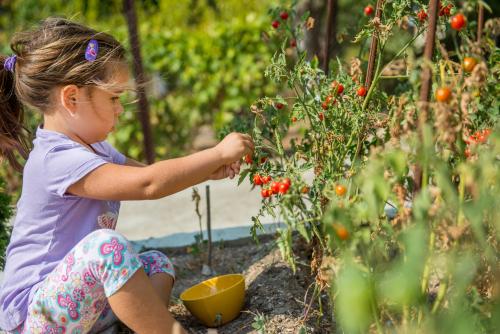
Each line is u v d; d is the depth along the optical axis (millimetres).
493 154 1185
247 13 6488
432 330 1215
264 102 1737
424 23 1673
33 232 1763
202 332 1853
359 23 2314
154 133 4520
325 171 1645
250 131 2143
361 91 1683
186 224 3076
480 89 1309
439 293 1272
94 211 1790
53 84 1764
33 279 1731
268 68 1720
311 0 3330
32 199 1764
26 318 1717
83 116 1786
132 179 1663
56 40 1780
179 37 4656
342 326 1488
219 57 4617
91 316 1689
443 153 1290
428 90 1269
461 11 1387
